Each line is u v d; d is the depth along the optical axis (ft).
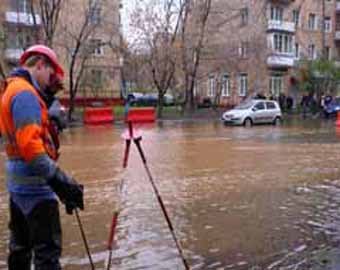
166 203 29.68
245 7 158.40
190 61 133.18
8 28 130.62
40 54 12.48
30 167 12.19
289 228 24.49
